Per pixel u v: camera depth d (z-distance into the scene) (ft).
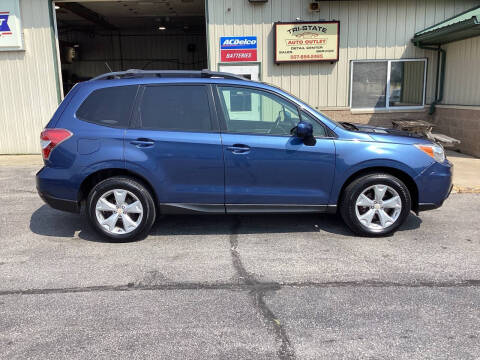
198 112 16.10
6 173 29.63
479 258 14.84
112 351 9.73
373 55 37.24
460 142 34.32
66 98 16.30
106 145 15.72
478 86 32.94
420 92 38.37
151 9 51.65
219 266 14.25
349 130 16.66
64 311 11.49
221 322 10.92
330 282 13.06
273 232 17.49
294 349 9.78
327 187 16.30
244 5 35.88
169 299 12.10
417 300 11.96
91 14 52.80
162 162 15.79
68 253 15.49
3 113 36.60
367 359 9.41
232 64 36.83
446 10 36.76
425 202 16.65
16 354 9.62
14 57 35.81
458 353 9.60
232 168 15.93
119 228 16.37
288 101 16.29
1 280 13.35
